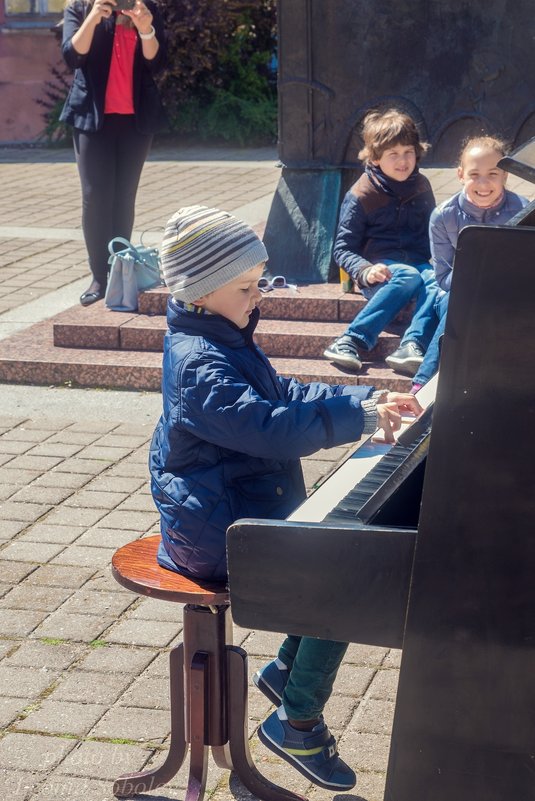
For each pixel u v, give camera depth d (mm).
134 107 6918
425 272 5809
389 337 5914
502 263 1822
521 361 1852
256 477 2553
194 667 2500
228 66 16516
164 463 2572
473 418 1894
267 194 11477
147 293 6633
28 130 17516
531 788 2004
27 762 2887
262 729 2717
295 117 6883
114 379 6094
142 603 3756
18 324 7102
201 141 16641
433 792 2059
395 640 2041
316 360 6051
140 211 10742
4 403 5902
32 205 11461
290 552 2057
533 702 1974
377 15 6586
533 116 6516
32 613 3688
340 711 3104
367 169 6051
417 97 6641
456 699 2010
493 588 1950
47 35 17156
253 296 2564
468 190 5297
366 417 2424
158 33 6934
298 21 6703
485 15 6414
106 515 4449
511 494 1905
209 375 2445
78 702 3166
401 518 2273
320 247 6875
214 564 2477
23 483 4789
